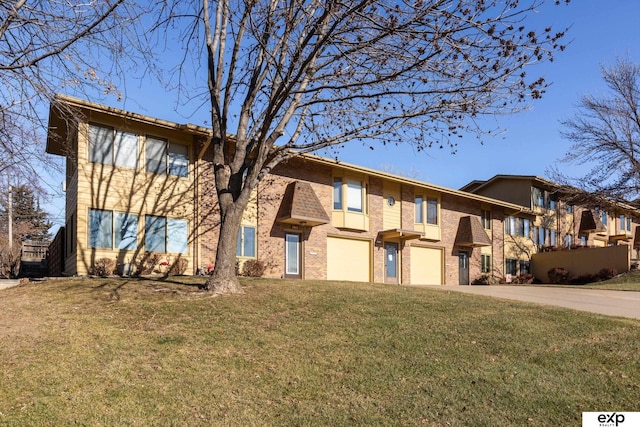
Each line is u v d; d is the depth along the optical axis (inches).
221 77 466.9
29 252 1178.0
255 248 754.2
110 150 626.8
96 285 481.1
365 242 922.7
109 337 308.5
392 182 973.8
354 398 235.5
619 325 370.0
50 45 305.3
